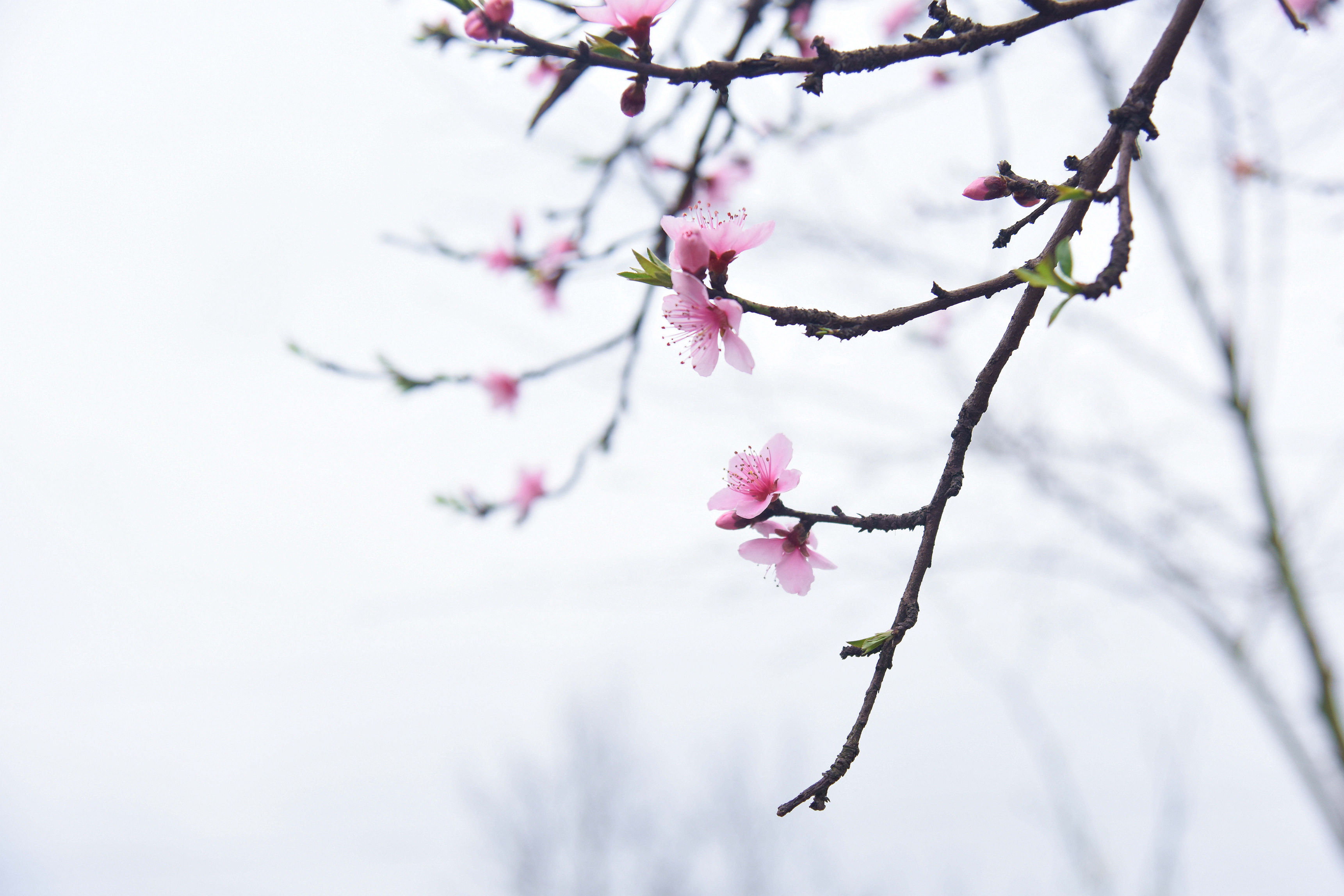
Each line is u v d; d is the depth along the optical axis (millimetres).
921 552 744
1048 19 759
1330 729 1802
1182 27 755
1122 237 724
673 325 781
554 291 1207
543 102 772
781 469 790
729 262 776
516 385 1218
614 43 772
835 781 713
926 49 755
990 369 748
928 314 749
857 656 730
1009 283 744
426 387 1011
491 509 1155
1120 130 753
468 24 746
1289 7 812
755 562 785
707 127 1012
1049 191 768
